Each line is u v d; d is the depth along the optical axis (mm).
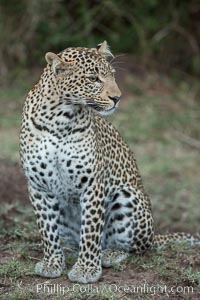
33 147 9609
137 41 23766
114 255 10609
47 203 10062
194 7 23859
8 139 18688
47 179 9773
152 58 23688
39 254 11031
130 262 10680
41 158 9609
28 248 11172
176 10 23719
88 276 9906
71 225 10648
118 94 9477
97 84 9430
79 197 10070
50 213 10102
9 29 23172
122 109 21000
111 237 10836
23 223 12328
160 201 15898
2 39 23047
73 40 23109
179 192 16516
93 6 23688
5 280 10086
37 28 23281
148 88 22578
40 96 9602
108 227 10789
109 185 10523
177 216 15164
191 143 19484
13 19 23250
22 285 9938
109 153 10461
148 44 23578
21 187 14328
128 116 20594
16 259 10727
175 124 20469
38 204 10055
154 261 10703
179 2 23766
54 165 9664
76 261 10547
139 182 11125
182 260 10883
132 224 10656
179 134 20000
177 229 14477
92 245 9938
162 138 19594
